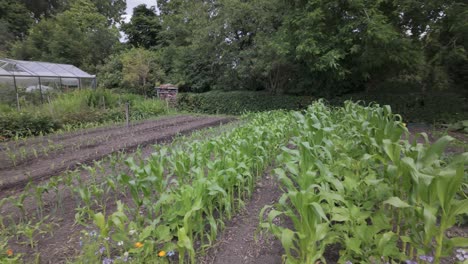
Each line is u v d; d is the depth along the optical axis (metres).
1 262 1.89
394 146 1.97
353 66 9.09
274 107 11.85
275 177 3.57
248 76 12.09
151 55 17.69
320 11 7.54
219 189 2.03
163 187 2.42
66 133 7.44
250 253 2.12
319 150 2.58
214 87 14.95
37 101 10.39
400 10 7.27
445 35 7.52
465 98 8.90
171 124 8.68
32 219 2.67
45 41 20.69
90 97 10.48
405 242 1.87
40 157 5.00
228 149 3.15
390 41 7.18
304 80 11.09
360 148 2.92
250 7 10.79
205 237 2.35
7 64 10.50
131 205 2.92
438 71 9.13
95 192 2.69
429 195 1.58
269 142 3.89
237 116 11.50
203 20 12.55
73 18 23.78
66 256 2.10
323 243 1.66
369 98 9.85
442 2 6.57
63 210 2.86
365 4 7.52
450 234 2.28
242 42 12.12
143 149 5.50
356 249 1.64
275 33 9.98
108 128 8.08
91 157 4.80
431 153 1.82
